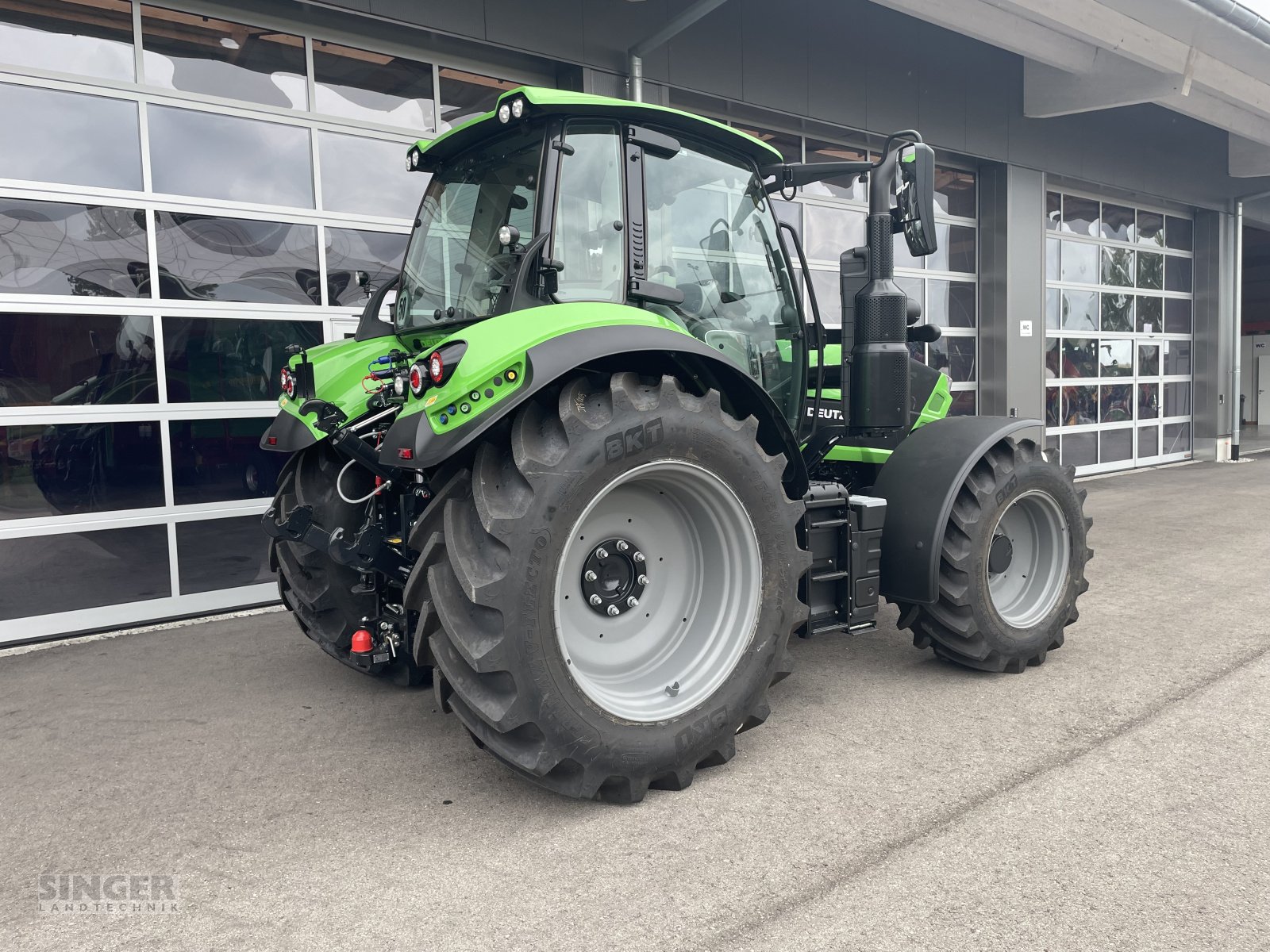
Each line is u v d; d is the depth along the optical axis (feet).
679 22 17.54
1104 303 34.42
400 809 7.75
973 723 9.41
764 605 8.42
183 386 15.25
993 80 27.53
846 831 7.13
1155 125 33.73
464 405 7.02
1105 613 13.73
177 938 5.89
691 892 6.27
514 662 6.96
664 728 7.73
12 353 13.80
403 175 17.40
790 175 11.03
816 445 11.50
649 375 8.11
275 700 10.78
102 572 14.57
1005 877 6.38
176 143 14.98
